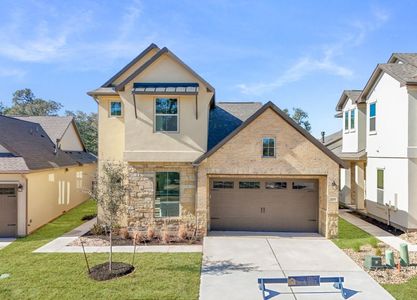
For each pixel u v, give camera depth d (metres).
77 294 8.48
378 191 18.19
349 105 22.31
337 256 11.98
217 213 15.96
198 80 15.02
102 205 10.50
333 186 14.56
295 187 15.93
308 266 10.90
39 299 8.18
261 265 10.99
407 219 15.20
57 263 10.99
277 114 14.67
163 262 11.14
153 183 15.03
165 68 15.17
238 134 14.71
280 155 14.66
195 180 15.03
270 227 15.88
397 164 16.14
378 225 17.28
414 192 15.20
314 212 15.84
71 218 19.75
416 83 14.82
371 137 19.12
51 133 25.31
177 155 14.93
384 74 17.50
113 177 10.76
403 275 9.98
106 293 8.54
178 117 15.04
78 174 25.45
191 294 8.55
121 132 16.20
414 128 15.19
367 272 10.31
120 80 16.33
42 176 17.59
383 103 17.64
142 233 14.66
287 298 8.51
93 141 51.56
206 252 12.44
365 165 21.09
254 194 15.95
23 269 10.39
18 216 15.30
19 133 19.61
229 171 14.67
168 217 15.05
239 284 9.34
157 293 8.57
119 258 11.56
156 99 15.05
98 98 16.19
